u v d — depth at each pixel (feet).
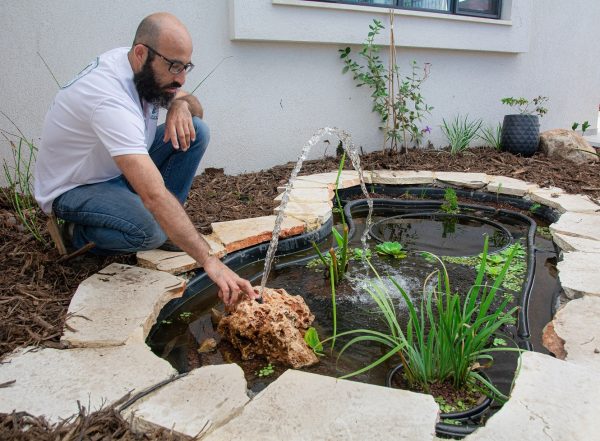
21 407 4.23
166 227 5.26
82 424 4.03
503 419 4.05
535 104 17.99
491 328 5.12
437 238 10.10
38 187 6.84
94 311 5.79
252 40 12.68
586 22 18.56
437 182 12.92
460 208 12.01
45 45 10.41
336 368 5.65
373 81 14.35
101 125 5.54
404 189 12.98
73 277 6.79
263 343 5.72
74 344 5.18
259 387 5.30
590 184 12.38
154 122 7.09
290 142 14.06
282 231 8.86
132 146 5.41
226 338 6.11
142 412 4.18
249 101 13.12
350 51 14.33
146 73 5.82
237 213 9.96
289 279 7.97
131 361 4.91
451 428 4.46
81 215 6.57
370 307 7.04
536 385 4.46
